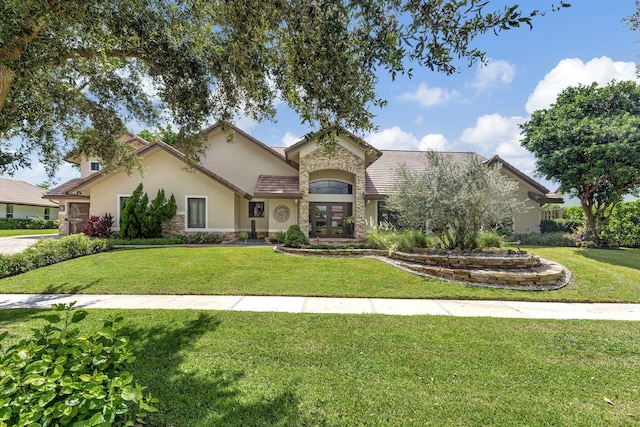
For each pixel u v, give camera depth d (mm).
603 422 3057
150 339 4980
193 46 6137
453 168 10758
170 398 3357
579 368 4133
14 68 4258
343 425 2979
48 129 8047
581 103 16859
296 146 18016
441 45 3471
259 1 3826
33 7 3912
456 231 11102
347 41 3688
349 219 18328
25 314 6262
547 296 7941
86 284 8758
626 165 14992
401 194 11516
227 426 2930
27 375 2168
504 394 3514
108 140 8805
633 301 7629
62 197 19781
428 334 5266
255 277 9523
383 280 9203
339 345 4793
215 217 18531
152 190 18078
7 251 14375
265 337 5094
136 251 13508
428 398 3418
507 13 3268
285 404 3279
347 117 4520
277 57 4777
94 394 2088
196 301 7418
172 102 7043
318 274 9844
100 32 5023
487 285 8812
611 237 16578
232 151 20984
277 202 18797
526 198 20547
